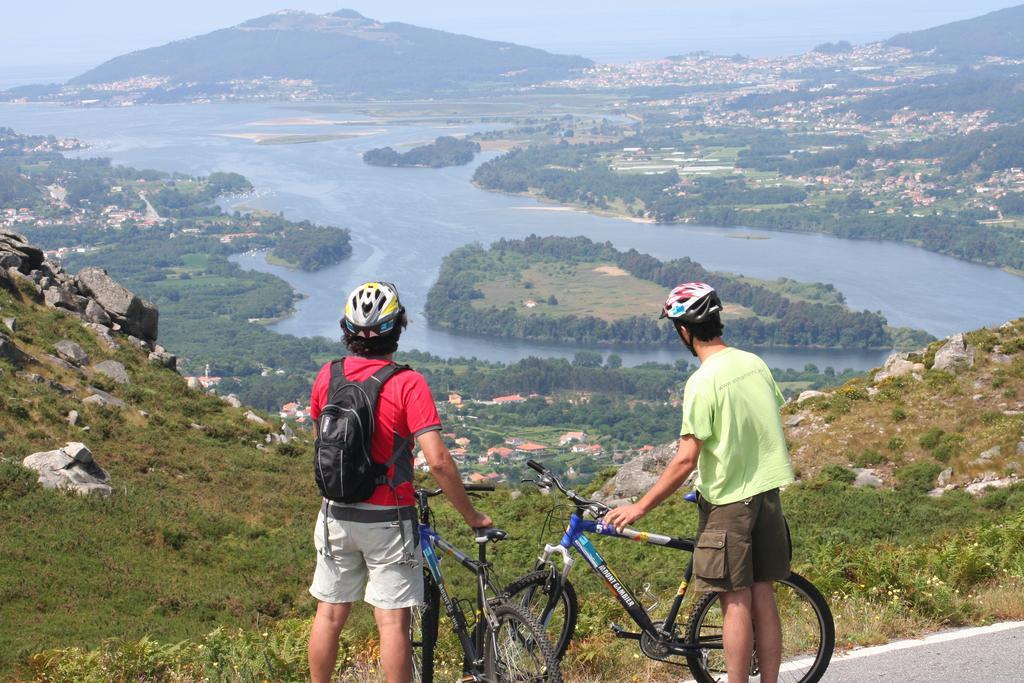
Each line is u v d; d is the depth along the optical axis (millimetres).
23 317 38406
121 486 26953
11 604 18453
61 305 41750
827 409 27141
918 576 8758
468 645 6012
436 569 6055
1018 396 25234
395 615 5414
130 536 23562
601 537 19984
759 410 5684
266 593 21797
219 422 38469
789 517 21719
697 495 5859
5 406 30125
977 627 7742
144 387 38875
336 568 5512
